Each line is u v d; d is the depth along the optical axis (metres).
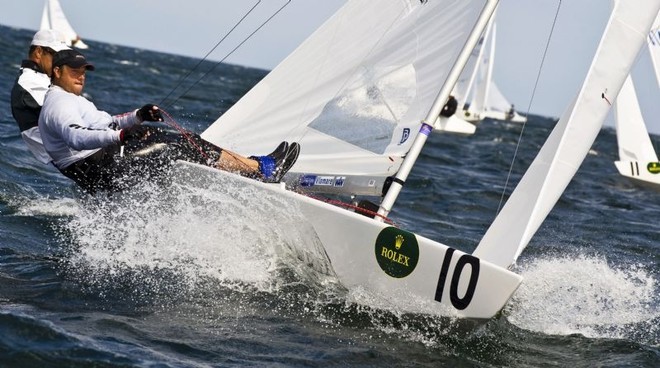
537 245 24.83
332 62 18.95
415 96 18.05
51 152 17.83
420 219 27.34
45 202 21.58
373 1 18.67
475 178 41.56
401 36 18.36
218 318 14.49
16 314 13.05
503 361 14.20
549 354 14.84
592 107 17.00
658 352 15.39
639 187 44.31
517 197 16.59
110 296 14.98
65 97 17.08
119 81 79.25
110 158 18.00
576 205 34.78
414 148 17.53
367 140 18.38
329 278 16.44
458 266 14.95
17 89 18.48
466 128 79.81
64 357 11.95
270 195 16.69
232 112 19.77
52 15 124.88
